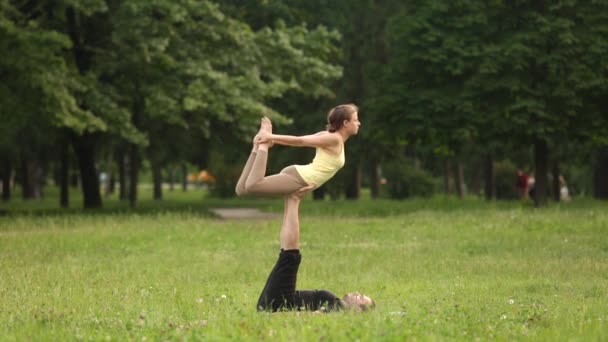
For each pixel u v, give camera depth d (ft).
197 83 93.25
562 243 57.77
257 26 122.42
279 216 100.83
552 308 28.43
